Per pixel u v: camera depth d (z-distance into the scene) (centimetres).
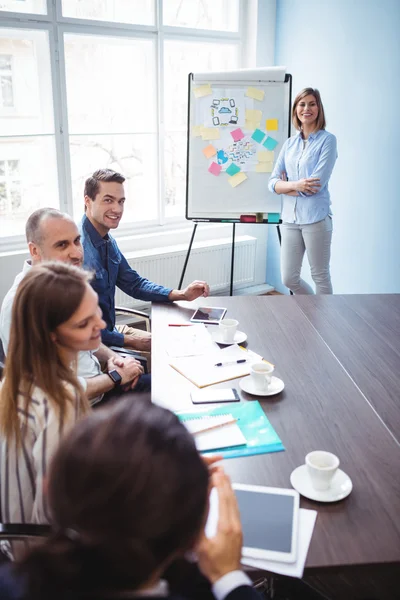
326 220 371
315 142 355
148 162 436
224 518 86
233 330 205
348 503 120
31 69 370
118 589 51
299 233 382
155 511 52
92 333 129
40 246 200
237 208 393
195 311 243
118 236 426
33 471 123
